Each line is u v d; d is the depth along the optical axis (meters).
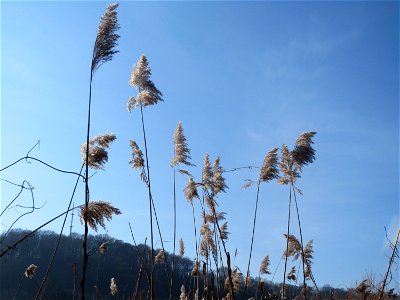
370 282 11.02
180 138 12.06
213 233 11.74
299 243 11.88
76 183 7.20
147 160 9.91
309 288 12.00
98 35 7.46
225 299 10.55
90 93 7.19
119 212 7.03
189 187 12.09
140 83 10.12
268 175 11.38
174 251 11.62
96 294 12.62
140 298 10.28
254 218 11.34
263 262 13.56
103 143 7.98
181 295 11.63
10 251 5.50
